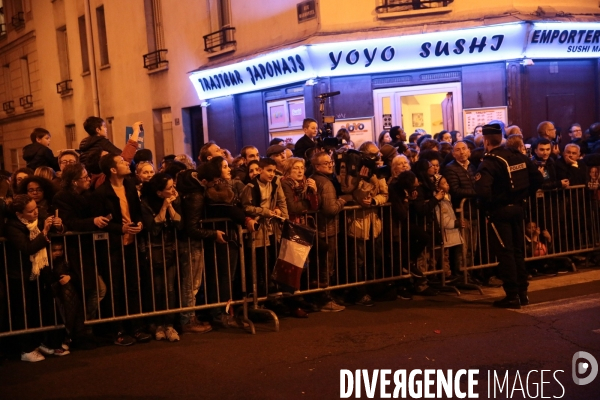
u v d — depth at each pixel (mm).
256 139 13312
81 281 5547
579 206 7852
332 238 6590
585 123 11758
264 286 6406
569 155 7781
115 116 18344
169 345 5684
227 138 14008
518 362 4832
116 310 5754
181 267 5965
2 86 25266
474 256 7441
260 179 6199
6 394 4695
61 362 5359
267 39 12469
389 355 5133
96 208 5586
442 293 7086
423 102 11258
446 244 7090
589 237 8023
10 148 25531
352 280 6820
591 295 6641
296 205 6363
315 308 6602
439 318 6113
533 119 11281
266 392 4488
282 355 5258
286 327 6070
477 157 7551
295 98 12102
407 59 10867
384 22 10898
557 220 7684
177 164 6859
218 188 5969
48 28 21297
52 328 5492
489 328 5703
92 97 19203
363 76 11227
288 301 6531
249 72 12703
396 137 8898
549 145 7543
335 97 11312
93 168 6090
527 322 5832
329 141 7797
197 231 5805
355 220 6727
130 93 17469
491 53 10719
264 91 12945
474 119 11023
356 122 11281
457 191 7078
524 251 7148
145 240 5793
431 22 10711
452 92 11117
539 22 10422
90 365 5242
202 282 6223
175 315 6246
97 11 18656
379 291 6965
